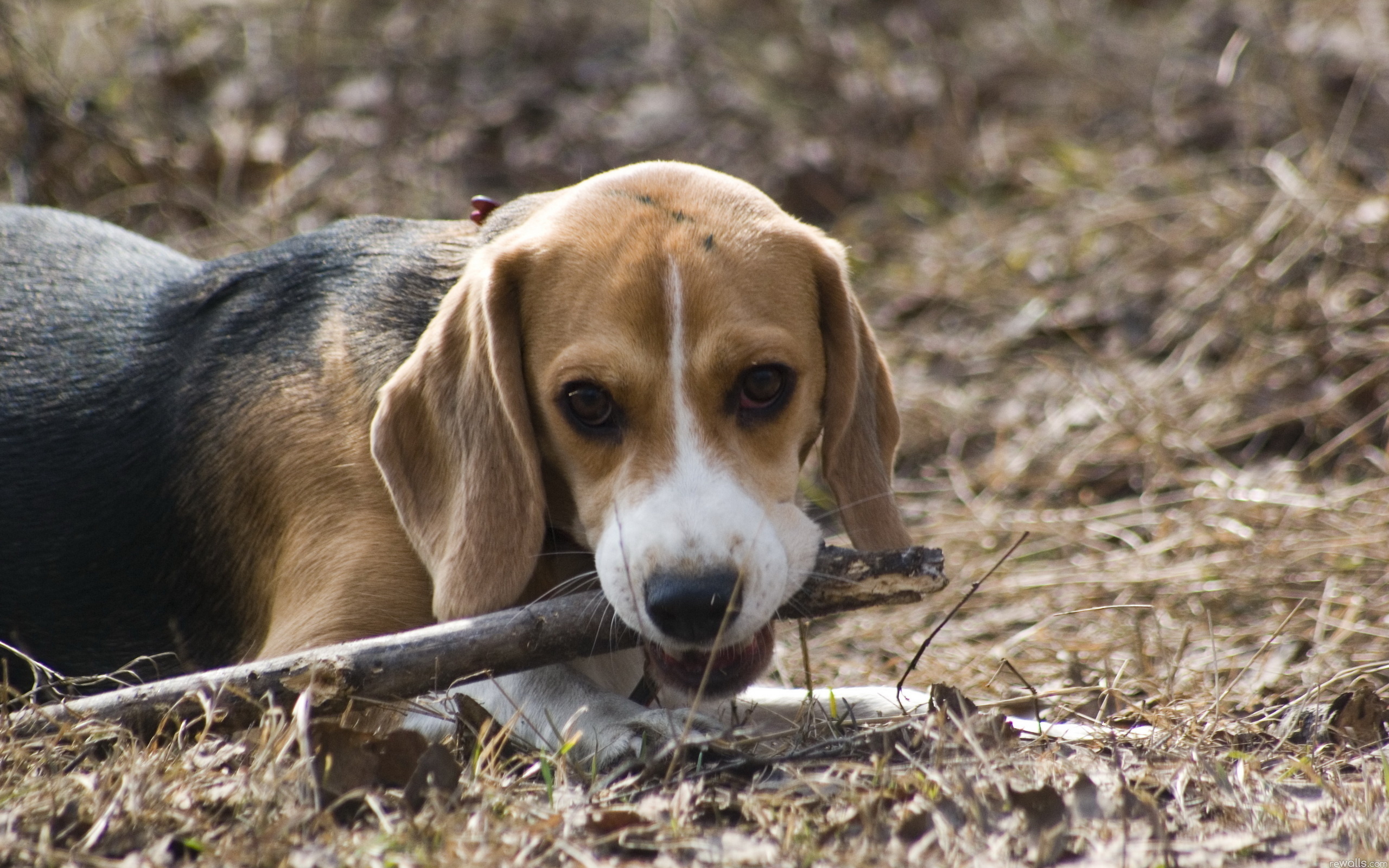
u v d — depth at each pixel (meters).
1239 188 13.57
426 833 5.19
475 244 7.45
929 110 16.58
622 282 6.53
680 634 6.02
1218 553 9.61
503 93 16.38
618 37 17.39
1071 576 9.61
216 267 8.11
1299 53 15.65
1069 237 13.76
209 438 7.44
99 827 5.13
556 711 6.39
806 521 6.69
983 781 5.51
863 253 14.45
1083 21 18.16
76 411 7.70
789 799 5.56
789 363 6.68
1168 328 12.23
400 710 6.07
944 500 11.13
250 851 5.00
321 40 16.47
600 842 5.19
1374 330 11.53
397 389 6.80
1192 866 5.07
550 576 7.18
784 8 17.97
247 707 5.87
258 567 7.30
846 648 9.09
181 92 15.45
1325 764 6.18
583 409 6.58
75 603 7.55
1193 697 7.34
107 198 13.54
